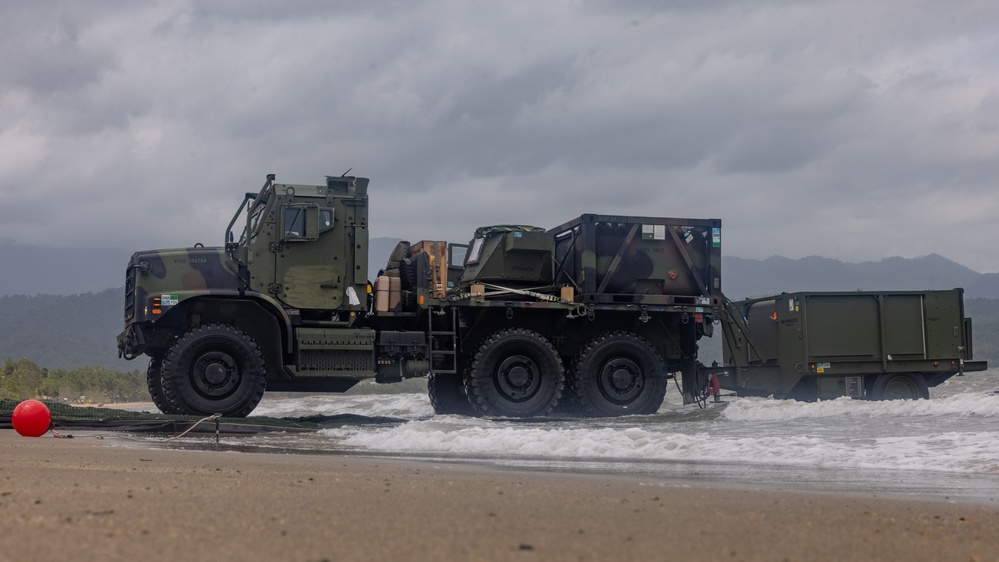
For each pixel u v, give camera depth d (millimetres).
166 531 2861
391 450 9117
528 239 16609
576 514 3584
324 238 15148
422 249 15930
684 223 16891
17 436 9984
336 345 14875
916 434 9148
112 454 7125
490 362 15539
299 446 9734
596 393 16031
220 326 14133
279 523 3100
